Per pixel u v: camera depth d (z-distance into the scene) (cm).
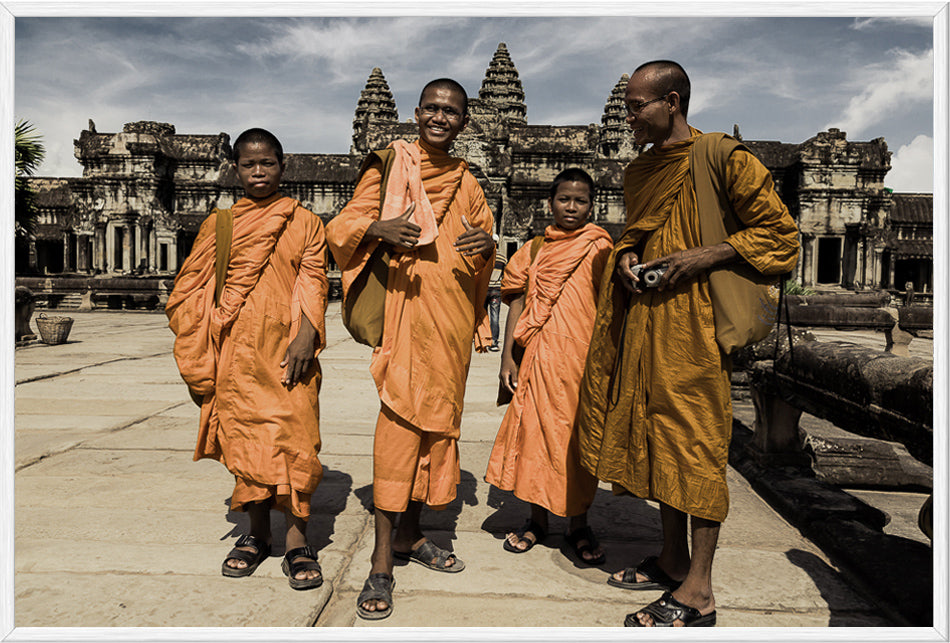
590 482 275
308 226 262
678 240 222
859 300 1388
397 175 241
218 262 251
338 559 268
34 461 412
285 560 254
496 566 265
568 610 230
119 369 836
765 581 253
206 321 253
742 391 643
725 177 213
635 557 278
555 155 3166
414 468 239
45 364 867
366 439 486
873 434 272
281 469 245
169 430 502
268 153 254
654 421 221
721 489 214
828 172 3055
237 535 294
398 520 293
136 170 3097
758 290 215
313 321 253
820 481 361
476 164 3030
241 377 248
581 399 251
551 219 3005
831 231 3067
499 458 293
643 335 226
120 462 411
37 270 3966
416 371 237
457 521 319
